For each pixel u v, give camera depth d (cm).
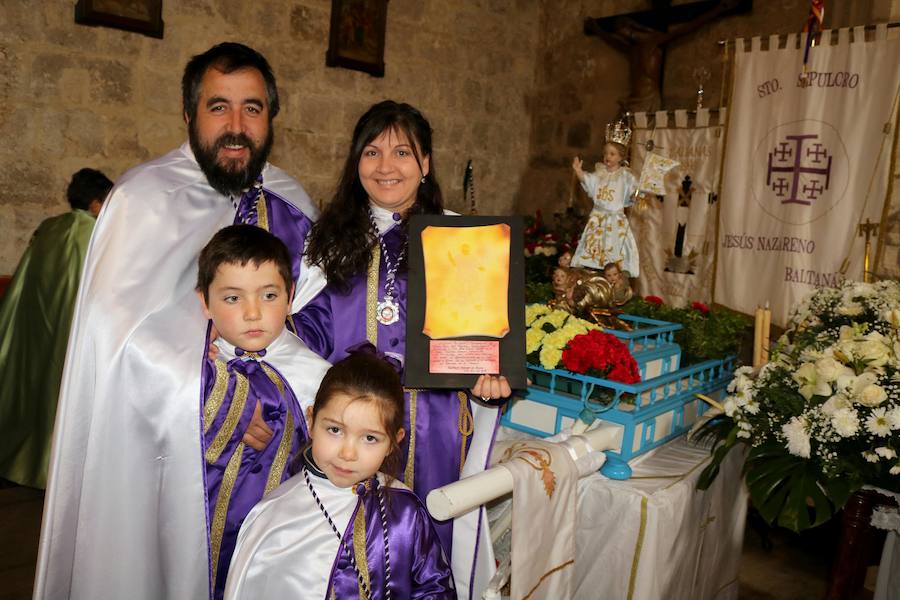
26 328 364
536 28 721
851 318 236
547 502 181
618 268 252
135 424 172
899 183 419
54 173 441
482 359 170
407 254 191
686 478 212
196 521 170
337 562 145
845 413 190
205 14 492
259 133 194
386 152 185
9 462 367
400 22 612
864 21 466
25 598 278
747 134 461
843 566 217
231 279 162
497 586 185
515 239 176
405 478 188
